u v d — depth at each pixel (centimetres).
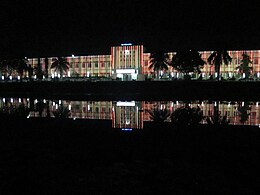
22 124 3098
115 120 3403
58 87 7556
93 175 1321
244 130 2683
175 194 1094
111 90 7131
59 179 1251
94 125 3034
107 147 1997
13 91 7850
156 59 8838
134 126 2956
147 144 2094
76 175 1327
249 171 1431
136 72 10406
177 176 1298
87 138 2327
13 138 2294
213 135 2433
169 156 1745
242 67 9244
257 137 2347
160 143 2123
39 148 1906
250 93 6088
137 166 1478
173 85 6725
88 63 11400
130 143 2136
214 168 1476
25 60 10738
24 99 6344
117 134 2514
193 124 3062
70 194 1090
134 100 5638
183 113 3912
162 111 4138
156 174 1330
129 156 1753
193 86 6519
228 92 6197
